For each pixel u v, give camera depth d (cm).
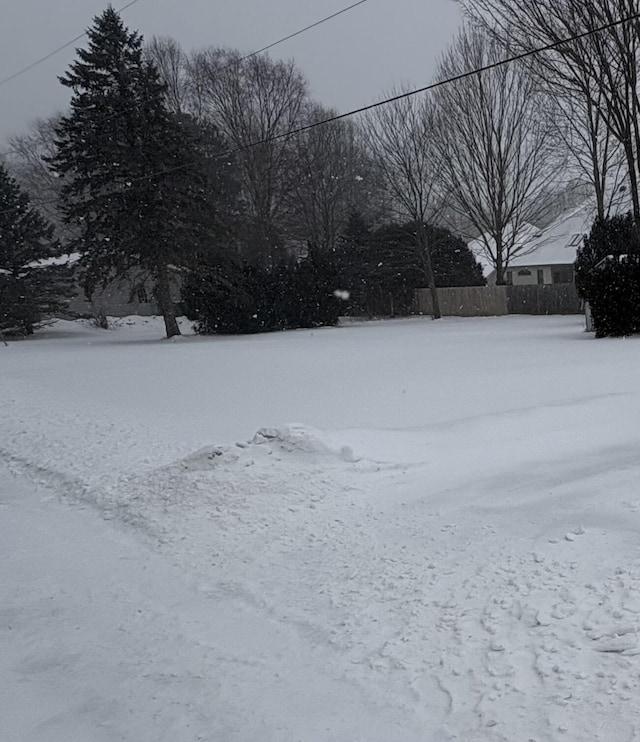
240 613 430
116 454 863
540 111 3294
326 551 504
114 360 2214
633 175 1909
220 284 3416
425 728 299
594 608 363
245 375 1554
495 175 3566
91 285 3138
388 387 1203
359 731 304
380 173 4153
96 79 3050
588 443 665
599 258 2275
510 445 696
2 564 558
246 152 4594
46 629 440
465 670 334
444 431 774
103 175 3072
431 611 393
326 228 4647
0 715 350
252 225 4478
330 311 3688
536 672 321
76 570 531
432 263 3975
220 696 344
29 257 3672
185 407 1156
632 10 1709
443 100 3447
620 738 272
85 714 345
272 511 589
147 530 593
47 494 748
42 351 2850
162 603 459
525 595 389
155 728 326
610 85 1852
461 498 562
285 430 717
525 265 4719
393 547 490
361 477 647
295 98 4791
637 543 426
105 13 3045
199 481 662
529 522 489
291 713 323
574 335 2067
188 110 4938
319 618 409
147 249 3058
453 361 1551
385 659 355
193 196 3134
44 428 1084
